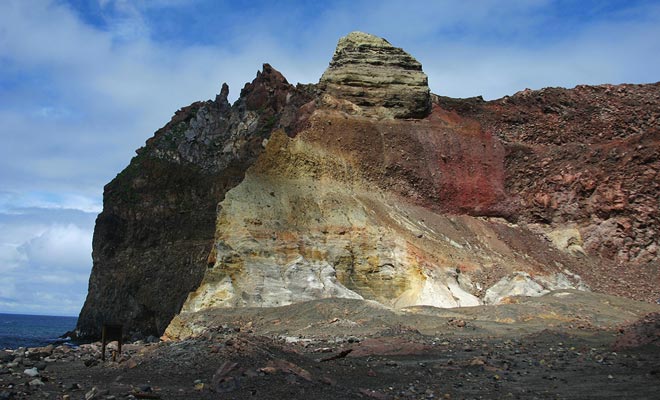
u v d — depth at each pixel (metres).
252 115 83.62
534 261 66.44
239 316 47.78
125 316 78.38
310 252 57.44
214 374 21.86
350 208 62.25
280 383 20.83
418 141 74.38
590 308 49.16
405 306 55.38
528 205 74.12
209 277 54.03
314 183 64.25
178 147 86.12
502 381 22.70
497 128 82.19
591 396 19.95
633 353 28.38
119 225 83.25
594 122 83.44
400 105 77.19
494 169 76.31
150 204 82.88
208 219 78.88
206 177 82.06
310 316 45.97
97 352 35.25
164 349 26.27
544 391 20.88
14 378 23.08
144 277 78.88
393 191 69.56
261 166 62.91
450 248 63.88
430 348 31.30
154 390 20.36
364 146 70.94
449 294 56.12
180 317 49.06
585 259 69.06
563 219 72.88
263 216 57.84
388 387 21.77
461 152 75.88
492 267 62.69
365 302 47.91
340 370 24.53
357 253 59.00
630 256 69.31
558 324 43.69
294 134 72.69
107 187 86.69
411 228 64.25
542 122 83.69
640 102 87.06
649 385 21.42
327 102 75.06
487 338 36.69
